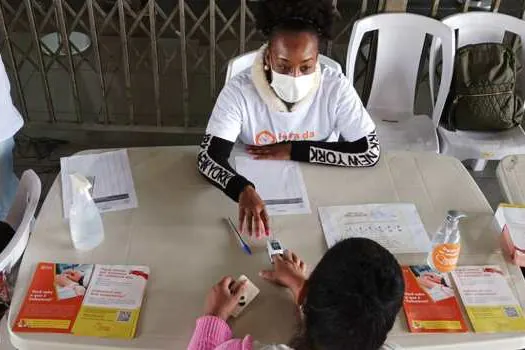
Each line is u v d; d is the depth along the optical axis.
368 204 1.54
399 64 2.40
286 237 1.43
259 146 1.74
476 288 1.31
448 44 2.26
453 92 2.42
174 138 2.99
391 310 0.90
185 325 1.21
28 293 1.26
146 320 1.22
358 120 1.70
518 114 2.42
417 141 2.33
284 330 1.21
